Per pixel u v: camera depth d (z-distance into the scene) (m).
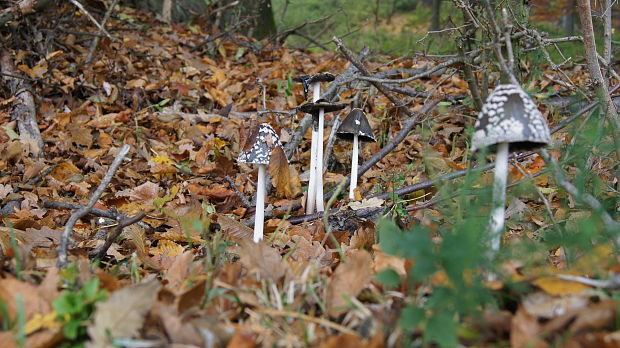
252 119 5.98
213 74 7.95
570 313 1.90
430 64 7.02
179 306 2.20
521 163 4.46
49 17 7.19
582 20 3.33
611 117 3.30
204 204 4.22
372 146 5.39
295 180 4.54
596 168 3.43
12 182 4.91
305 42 14.17
